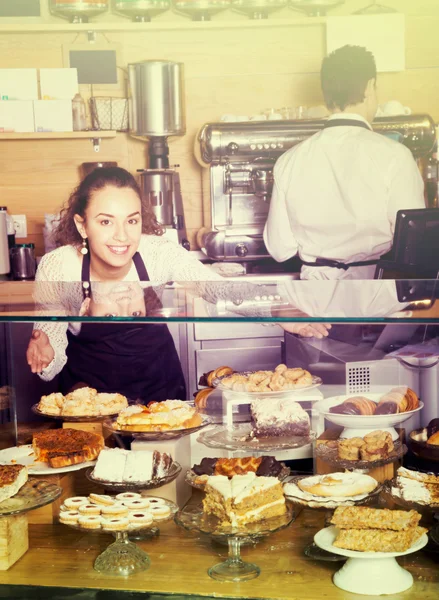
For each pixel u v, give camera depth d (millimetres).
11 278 4074
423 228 3000
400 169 3504
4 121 4348
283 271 4062
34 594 1312
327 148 3527
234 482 1435
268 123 4047
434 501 1414
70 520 1430
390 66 4652
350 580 1277
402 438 1704
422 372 1745
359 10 4645
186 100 4707
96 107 4359
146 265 3152
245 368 2850
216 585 1295
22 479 1498
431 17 4648
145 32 4578
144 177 4168
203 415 1769
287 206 3666
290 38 4656
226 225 4129
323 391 1766
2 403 1743
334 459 1575
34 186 4617
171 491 1566
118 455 1567
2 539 1355
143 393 2496
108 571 1343
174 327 2850
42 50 4543
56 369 2365
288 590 1275
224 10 4664
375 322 1444
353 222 3543
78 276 3123
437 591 1266
